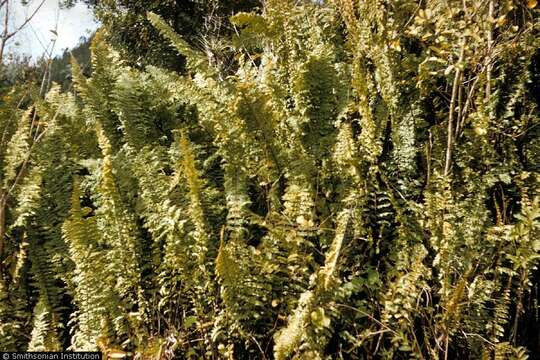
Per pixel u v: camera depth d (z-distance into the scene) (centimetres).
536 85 318
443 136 292
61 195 338
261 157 300
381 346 251
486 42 258
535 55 319
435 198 255
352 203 266
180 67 990
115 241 283
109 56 445
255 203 307
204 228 267
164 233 267
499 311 244
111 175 279
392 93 299
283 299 255
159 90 377
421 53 321
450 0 259
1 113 403
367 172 288
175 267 269
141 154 320
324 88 320
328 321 214
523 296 265
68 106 431
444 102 320
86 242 283
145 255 289
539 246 233
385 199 279
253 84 299
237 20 358
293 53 354
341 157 282
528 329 269
